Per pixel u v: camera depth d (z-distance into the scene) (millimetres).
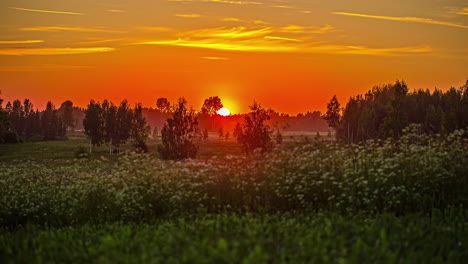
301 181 13492
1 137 112188
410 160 14016
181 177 15078
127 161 16969
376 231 10336
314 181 13547
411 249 8875
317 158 14844
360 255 8352
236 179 14469
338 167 14305
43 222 15336
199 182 14852
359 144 16219
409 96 92625
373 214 12422
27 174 21500
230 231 10727
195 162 17000
